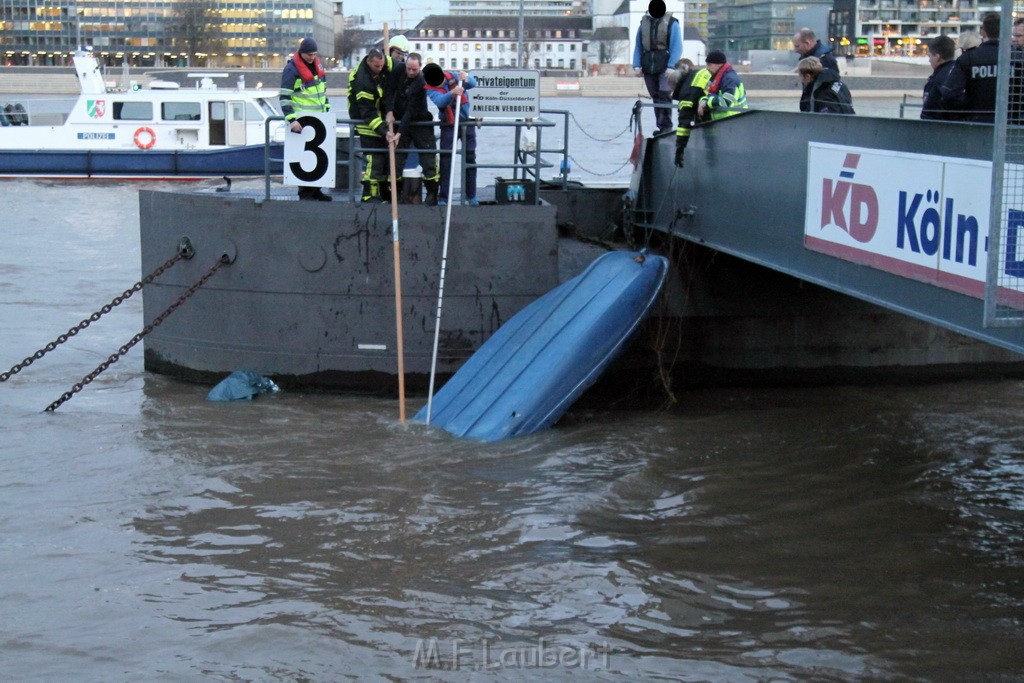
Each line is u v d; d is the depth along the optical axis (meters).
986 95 8.88
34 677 6.59
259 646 6.92
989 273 7.04
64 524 8.70
